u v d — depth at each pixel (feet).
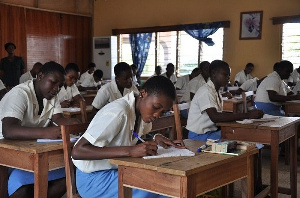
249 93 11.64
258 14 27.73
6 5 29.58
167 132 16.35
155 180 5.37
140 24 32.94
